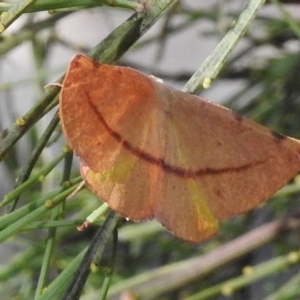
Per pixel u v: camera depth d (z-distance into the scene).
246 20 0.43
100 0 0.42
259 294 0.76
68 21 0.86
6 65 0.86
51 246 0.43
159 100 0.40
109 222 0.42
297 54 0.66
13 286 0.69
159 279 0.54
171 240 0.67
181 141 0.40
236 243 0.54
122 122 0.39
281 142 0.40
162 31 0.66
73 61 0.39
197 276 0.54
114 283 0.58
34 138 0.71
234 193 0.40
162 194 0.40
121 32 0.43
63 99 0.39
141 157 0.40
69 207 0.60
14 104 0.86
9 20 0.41
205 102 0.41
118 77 0.39
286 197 0.65
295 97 0.67
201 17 0.67
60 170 0.71
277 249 0.65
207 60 0.42
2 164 0.82
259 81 0.69
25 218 0.42
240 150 0.40
